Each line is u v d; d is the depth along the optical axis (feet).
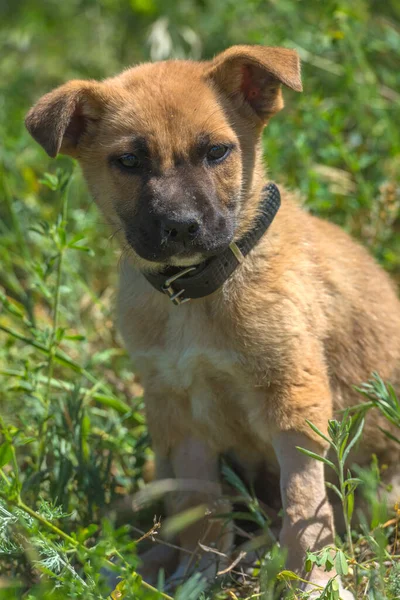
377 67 42.65
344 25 39.40
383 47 41.88
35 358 34.55
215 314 25.38
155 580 26.81
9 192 36.94
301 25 41.96
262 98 26.61
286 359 25.20
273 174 37.22
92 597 20.58
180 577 25.66
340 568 21.38
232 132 25.64
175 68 26.99
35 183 40.68
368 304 28.45
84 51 51.01
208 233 24.21
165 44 44.70
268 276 25.59
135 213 25.04
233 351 25.38
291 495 24.67
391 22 44.83
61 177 30.22
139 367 27.09
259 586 23.68
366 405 25.29
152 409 27.32
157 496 28.32
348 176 38.32
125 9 51.49
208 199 24.41
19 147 42.06
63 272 36.76
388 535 25.35
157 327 26.32
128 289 26.91
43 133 25.34
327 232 29.17
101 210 26.81
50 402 31.12
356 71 41.14
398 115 40.27
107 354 32.91
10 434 26.99
